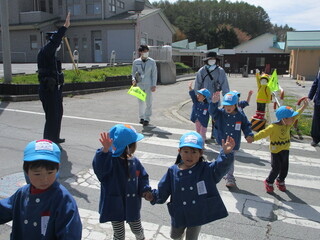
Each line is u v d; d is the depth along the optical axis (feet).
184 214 9.17
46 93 19.60
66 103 38.88
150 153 21.29
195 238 9.59
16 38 103.30
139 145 23.09
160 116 34.40
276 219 13.12
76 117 31.42
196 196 9.09
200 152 9.19
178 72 103.19
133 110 36.01
